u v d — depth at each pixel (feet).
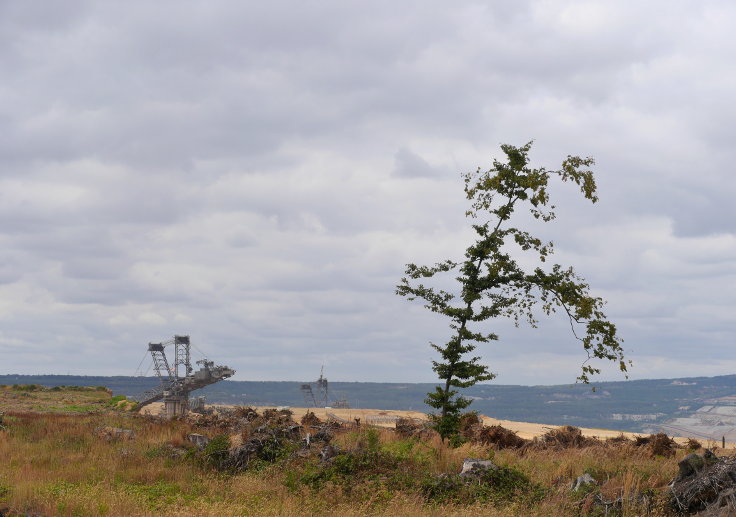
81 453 81.82
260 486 64.34
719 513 47.80
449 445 82.89
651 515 50.06
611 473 63.98
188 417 130.00
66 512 51.13
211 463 74.95
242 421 119.14
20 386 287.28
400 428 103.30
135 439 94.94
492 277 86.99
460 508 54.39
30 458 77.82
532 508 53.72
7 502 52.85
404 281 90.12
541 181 86.38
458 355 87.15
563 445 92.27
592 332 85.46
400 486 61.26
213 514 51.67
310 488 62.75
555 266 88.38
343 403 319.06
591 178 87.51
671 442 88.94
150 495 59.82
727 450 84.23
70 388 299.38
